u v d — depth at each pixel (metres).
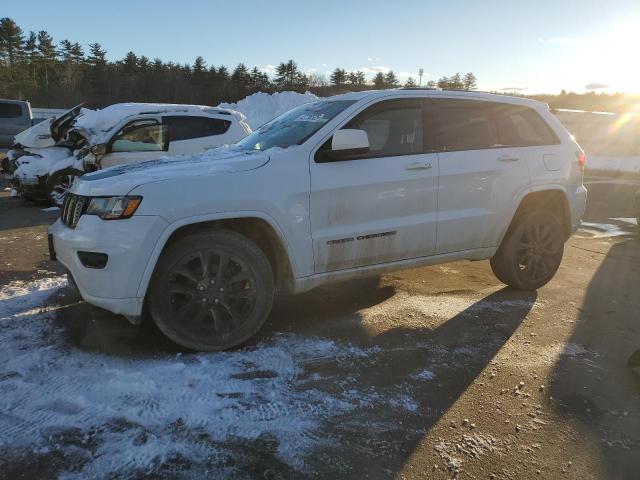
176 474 2.34
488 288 5.20
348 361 3.51
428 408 2.97
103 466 2.37
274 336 3.90
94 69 67.31
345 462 2.48
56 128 10.30
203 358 3.47
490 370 3.45
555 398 3.12
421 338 3.92
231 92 68.25
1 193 11.95
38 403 2.84
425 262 4.39
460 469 2.46
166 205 3.31
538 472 2.46
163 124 8.97
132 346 3.61
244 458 2.47
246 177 3.55
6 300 4.46
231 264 3.61
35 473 2.31
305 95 24.66
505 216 4.68
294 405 2.94
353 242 3.94
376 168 4.00
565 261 6.40
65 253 3.50
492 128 4.70
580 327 4.24
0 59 70.50
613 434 2.77
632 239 7.81
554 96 31.28
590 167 19.61
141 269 3.29
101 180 3.49
